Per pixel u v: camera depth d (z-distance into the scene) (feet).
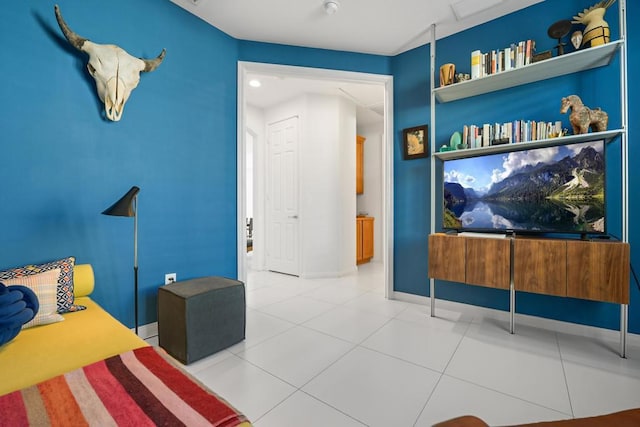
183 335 5.93
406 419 4.39
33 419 2.61
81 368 3.40
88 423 2.57
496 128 7.72
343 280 13.24
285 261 14.46
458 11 7.93
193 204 8.11
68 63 5.93
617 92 6.75
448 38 9.12
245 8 7.78
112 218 6.58
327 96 13.89
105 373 3.32
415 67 9.84
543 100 7.60
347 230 14.69
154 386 3.11
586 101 7.07
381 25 8.55
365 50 9.98
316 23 8.46
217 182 8.70
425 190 9.68
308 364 5.96
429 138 9.52
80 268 5.82
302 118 13.67
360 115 16.74
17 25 5.35
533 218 7.18
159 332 6.55
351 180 14.94
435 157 9.14
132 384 3.13
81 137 6.11
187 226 7.97
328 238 13.94
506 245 7.06
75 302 5.55
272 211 15.01
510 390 5.07
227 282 7.00
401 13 8.00
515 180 7.43
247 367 5.85
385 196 10.43
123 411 2.72
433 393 5.00
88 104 6.20
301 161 13.69
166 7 7.45
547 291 6.55
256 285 12.31
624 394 4.92
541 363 5.94
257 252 15.35
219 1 7.51
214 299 6.35
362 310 9.18
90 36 6.19
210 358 6.20
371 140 18.45
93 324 4.75
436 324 8.02
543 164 7.05
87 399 2.88
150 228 7.21
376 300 10.22
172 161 7.63
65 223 5.93
